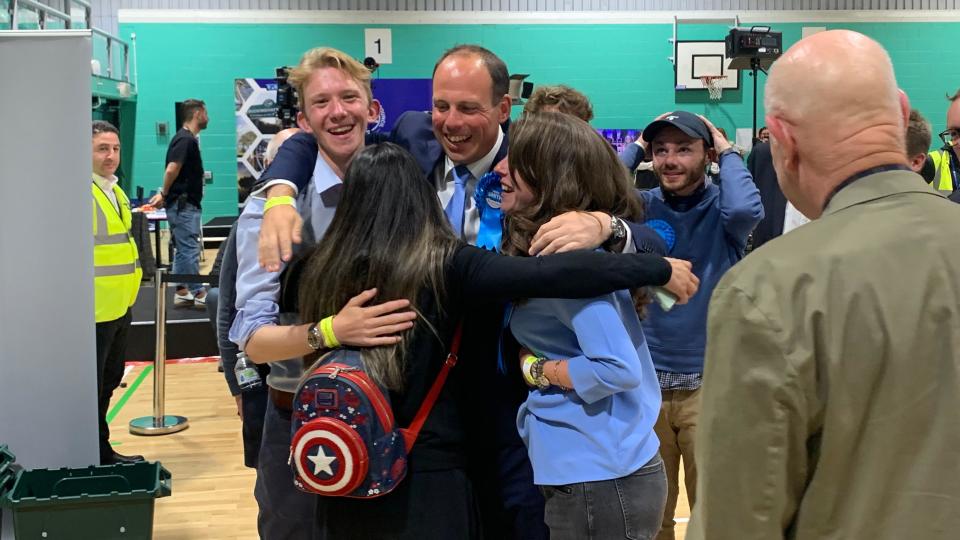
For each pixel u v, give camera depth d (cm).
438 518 155
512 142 169
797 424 97
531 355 167
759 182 321
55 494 239
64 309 265
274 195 183
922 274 97
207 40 1084
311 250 180
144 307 740
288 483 200
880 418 96
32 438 266
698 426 106
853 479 98
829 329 97
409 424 156
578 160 166
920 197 102
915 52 1118
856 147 105
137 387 588
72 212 263
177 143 779
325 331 157
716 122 1123
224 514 374
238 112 1093
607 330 153
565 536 160
